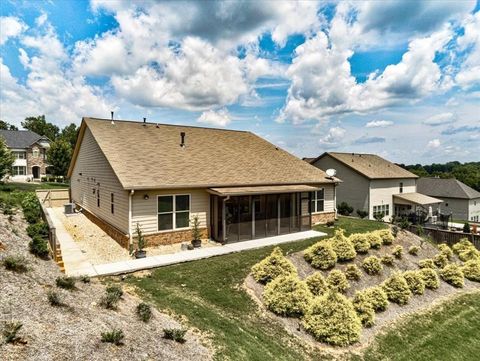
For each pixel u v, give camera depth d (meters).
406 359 7.70
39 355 3.82
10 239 8.09
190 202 14.36
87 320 5.19
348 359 7.10
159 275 9.82
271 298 8.39
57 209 24.25
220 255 12.27
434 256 15.51
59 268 8.34
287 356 6.53
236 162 18.03
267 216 18.30
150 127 18.48
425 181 44.09
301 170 20.64
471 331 9.79
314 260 11.80
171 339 5.65
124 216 13.07
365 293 9.55
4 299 4.82
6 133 49.50
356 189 31.16
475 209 40.06
